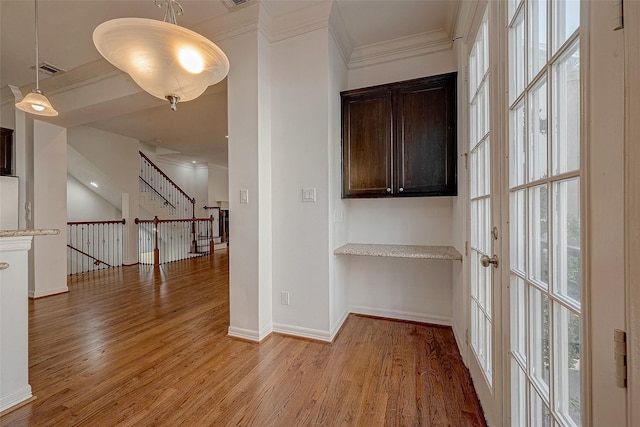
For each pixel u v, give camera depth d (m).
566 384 0.80
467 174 1.93
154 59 1.38
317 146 2.37
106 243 6.23
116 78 3.11
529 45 1.00
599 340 0.61
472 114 1.85
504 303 1.23
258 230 2.35
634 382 0.52
